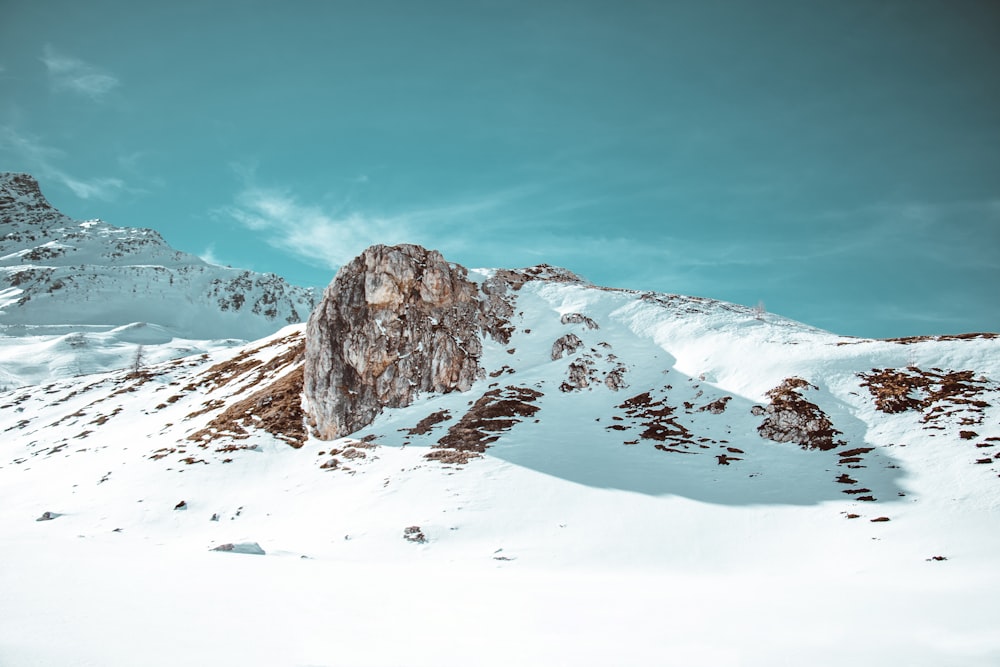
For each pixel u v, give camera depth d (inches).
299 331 3949.3
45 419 3422.7
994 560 925.2
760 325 2689.5
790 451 1683.1
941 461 1425.9
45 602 530.6
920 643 515.5
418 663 441.1
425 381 2460.6
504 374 2541.8
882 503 1302.9
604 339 2723.9
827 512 1304.1
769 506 1375.5
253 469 2021.4
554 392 2333.9
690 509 1381.6
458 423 2140.7
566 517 1387.8
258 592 683.4
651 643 526.6
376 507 1547.7
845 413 1777.8
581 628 587.2
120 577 709.3
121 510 1755.7
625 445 1857.8
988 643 502.0
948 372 1856.5
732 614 659.4
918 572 911.0
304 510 1662.2
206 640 446.9
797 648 507.5
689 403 2086.6
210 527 1638.8
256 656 417.1
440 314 2659.9
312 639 484.7
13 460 2721.5
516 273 3474.4
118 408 3312.0
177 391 3415.4
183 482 1929.1
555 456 1780.3
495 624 596.7
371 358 2405.3
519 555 1199.6
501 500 1502.2
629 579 970.7
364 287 2561.5
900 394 1786.4
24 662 347.6
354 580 842.8
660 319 2844.5
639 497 1464.1
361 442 2114.9
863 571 966.4
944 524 1141.1
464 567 1118.4
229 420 2482.8
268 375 3068.4
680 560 1143.6
